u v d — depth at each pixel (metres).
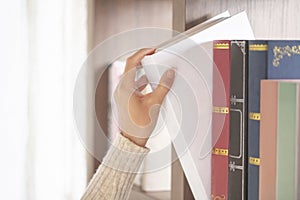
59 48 1.63
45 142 1.63
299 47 0.85
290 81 0.81
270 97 0.82
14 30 1.58
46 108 1.64
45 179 1.62
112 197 0.97
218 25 0.90
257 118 0.84
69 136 1.66
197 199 0.89
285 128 0.80
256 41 0.85
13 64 1.58
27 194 1.60
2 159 1.55
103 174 0.99
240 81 0.86
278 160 0.81
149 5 1.45
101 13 1.45
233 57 0.86
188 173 0.88
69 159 1.62
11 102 1.57
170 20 1.46
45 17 1.63
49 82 1.65
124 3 1.45
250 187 0.85
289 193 0.80
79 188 1.60
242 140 0.86
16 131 1.58
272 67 0.85
